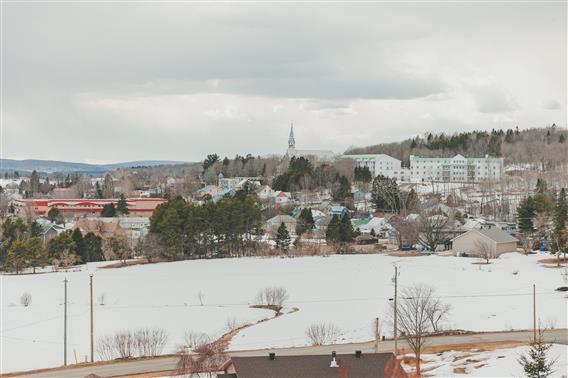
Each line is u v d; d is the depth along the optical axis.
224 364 65.06
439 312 97.56
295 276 136.50
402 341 85.62
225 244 180.62
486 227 179.12
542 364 60.44
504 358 74.12
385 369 61.19
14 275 149.38
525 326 90.38
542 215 170.88
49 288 130.38
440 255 159.50
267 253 173.62
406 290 114.06
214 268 150.88
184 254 173.75
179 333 93.62
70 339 92.06
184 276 140.88
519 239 174.00
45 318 104.19
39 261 156.50
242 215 177.50
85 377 70.38
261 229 191.12
